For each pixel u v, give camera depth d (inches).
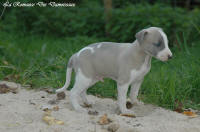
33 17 461.7
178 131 161.3
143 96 228.4
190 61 275.7
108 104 209.8
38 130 155.6
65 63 273.0
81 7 474.3
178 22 376.2
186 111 203.9
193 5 543.2
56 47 352.2
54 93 224.7
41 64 288.0
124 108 185.6
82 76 184.2
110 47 184.4
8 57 309.0
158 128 163.2
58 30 444.8
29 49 351.3
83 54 185.5
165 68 273.6
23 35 427.2
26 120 167.6
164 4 455.8
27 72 255.6
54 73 263.4
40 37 425.1
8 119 166.9
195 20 385.4
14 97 206.8
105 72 184.5
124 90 182.2
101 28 426.6
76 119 170.4
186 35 366.0
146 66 181.8
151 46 172.7
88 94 232.5
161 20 374.9
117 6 488.1
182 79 243.4
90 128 159.9
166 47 172.2
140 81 197.0
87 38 373.4
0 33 399.5
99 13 434.0
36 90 229.1
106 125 164.9
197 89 237.6
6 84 236.1
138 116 186.5
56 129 156.9
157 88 228.5
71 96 188.1
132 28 385.1
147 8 398.0
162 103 215.3
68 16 443.8
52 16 449.7
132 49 178.9
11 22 458.6
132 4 454.3
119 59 179.5
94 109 197.5
